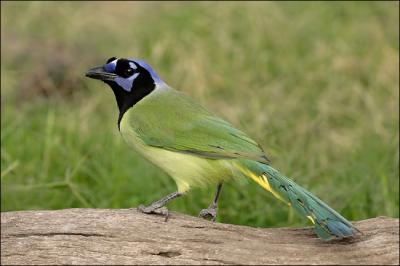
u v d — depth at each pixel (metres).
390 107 15.98
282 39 19.50
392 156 13.93
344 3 20.78
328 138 15.40
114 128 15.62
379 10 20.41
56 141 15.12
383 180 12.88
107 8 22.59
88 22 21.56
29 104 17.72
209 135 9.27
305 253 8.43
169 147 9.34
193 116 9.49
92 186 14.13
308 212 8.37
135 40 20.41
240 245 8.62
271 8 20.53
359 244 8.46
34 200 13.62
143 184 13.67
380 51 18.44
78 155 14.62
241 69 18.27
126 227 8.86
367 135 15.34
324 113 16.27
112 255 8.58
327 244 8.56
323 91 17.33
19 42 20.61
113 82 10.01
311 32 19.83
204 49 19.03
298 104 16.56
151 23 20.97
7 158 14.27
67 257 8.60
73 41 20.56
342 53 18.55
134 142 9.67
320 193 13.05
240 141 9.15
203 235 8.79
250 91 17.16
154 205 9.21
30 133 15.74
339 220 8.25
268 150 14.25
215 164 9.18
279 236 8.86
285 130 15.40
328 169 14.21
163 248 8.59
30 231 8.88
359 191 12.96
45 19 22.08
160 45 18.84
